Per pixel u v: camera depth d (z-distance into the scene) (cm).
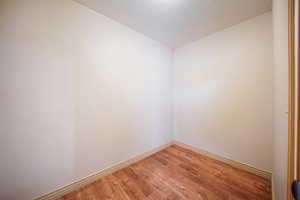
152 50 219
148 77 215
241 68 171
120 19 165
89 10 145
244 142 172
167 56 249
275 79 101
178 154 223
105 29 158
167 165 188
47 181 123
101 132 159
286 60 91
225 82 187
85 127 146
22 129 110
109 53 163
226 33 184
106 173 164
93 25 148
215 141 203
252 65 162
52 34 122
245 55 167
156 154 224
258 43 156
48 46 120
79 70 139
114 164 172
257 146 161
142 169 178
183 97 247
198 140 226
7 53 102
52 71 123
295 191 51
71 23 132
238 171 170
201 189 139
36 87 115
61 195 130
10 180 106
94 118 152
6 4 101
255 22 158
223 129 192
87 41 144
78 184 141
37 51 114
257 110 160
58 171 129
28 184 114
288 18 86
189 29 188
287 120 89
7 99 103
